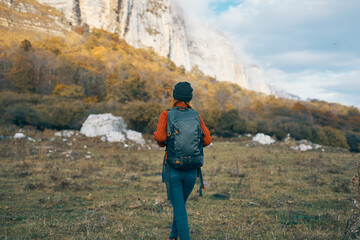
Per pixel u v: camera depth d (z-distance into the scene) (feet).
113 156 43.32
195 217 13.07
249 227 11.14
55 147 49.49
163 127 7.59
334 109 289.53
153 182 23.59
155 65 342.64
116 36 379.76
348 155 54.44
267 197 17.83
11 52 186.70
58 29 338.54
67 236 9.86
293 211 14.19
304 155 48.96
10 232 10.20
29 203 15.40
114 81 189.26
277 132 132.67
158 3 479.82
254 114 212.02
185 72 433.07
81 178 24.26
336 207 15.12
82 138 63.00
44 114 93.20
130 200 16.79
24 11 342.03
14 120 93.45
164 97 199.31
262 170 31.04
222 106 228.63
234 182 23.61
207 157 46.34
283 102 272.92
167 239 9.63
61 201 16.01
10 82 149.59
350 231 9.85
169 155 7.38
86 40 329.93
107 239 9.52
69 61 199.41
